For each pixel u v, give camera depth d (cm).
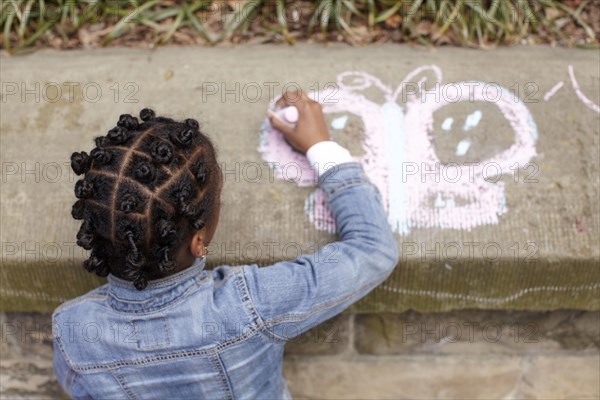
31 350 167
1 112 154
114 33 171
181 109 152
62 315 119
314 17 173
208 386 119
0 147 149
